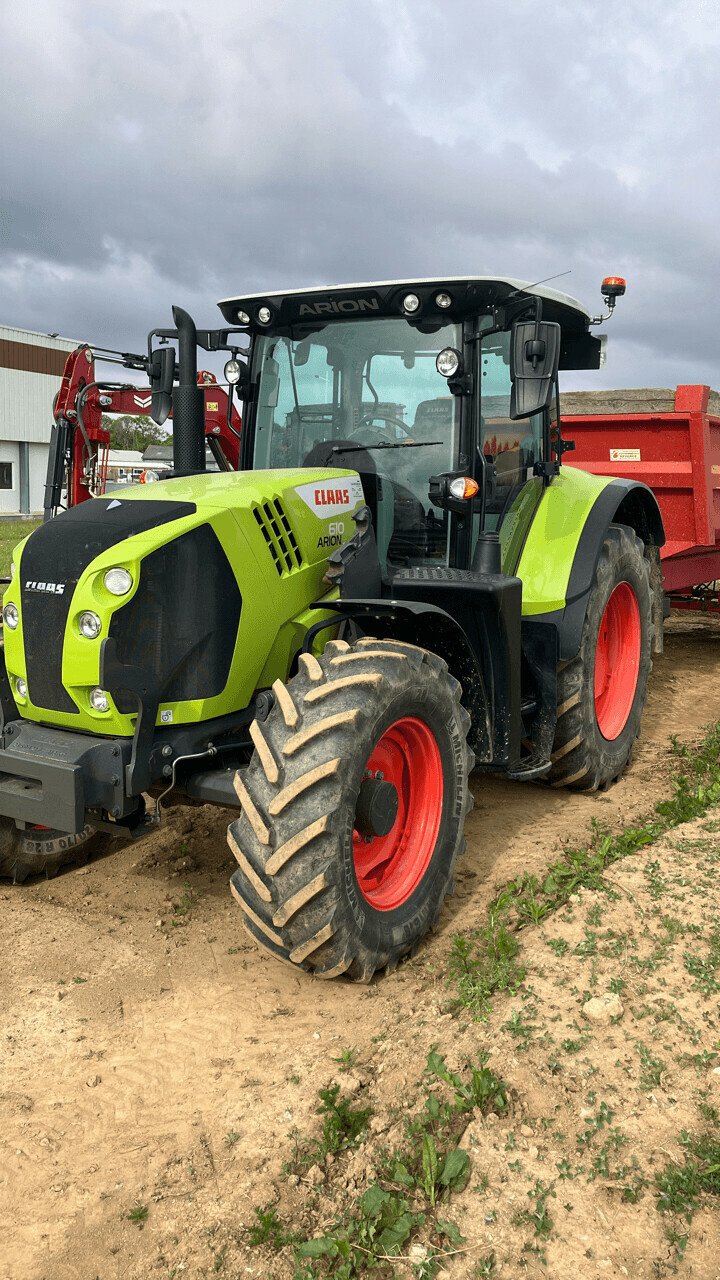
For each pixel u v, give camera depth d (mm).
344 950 3148
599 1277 2148
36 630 3434
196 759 3592
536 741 4695
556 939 3500
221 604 3500
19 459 41188
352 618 3982
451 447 4234
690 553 7438
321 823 3018
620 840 4363
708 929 3502
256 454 4656
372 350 4348
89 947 3746
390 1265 2221
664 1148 2496
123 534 3379
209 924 3936
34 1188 2506
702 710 6949
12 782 3482
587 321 5324
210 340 4645
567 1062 2834
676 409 7113
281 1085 2875
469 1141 2562
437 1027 3084
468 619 3965
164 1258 2273
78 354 7125
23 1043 3137
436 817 3676
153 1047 3104
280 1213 2381
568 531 4922
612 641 5562
